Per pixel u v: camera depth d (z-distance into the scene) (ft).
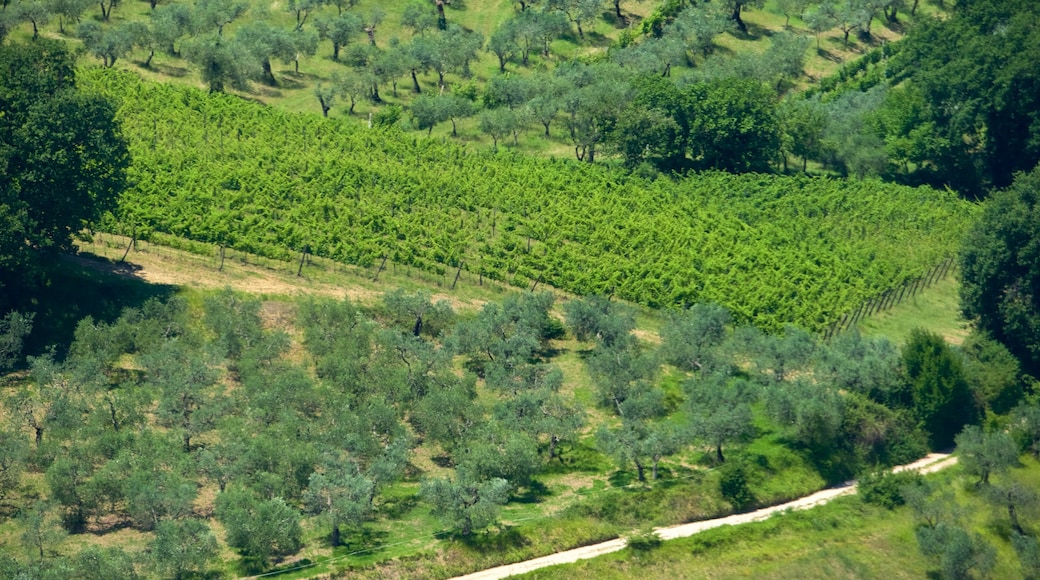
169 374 338.34
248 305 371.97
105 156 368.07
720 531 317.63
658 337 397.19
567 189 484.74
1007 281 398.01
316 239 421.59
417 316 382.22
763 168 535.60
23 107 366.43
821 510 331.77
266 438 312.29
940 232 489.26
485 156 515.50
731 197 499.51
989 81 534.37
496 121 534.78
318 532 298.97
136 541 288.30
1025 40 536.01
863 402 359.87
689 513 324.39
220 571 280.92
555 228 451.53
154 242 411.54
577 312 384.27
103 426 319.68
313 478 296.10
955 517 325.62
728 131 523.29
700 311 388.98
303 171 474.49
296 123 516.32
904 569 317.01
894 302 442.09
